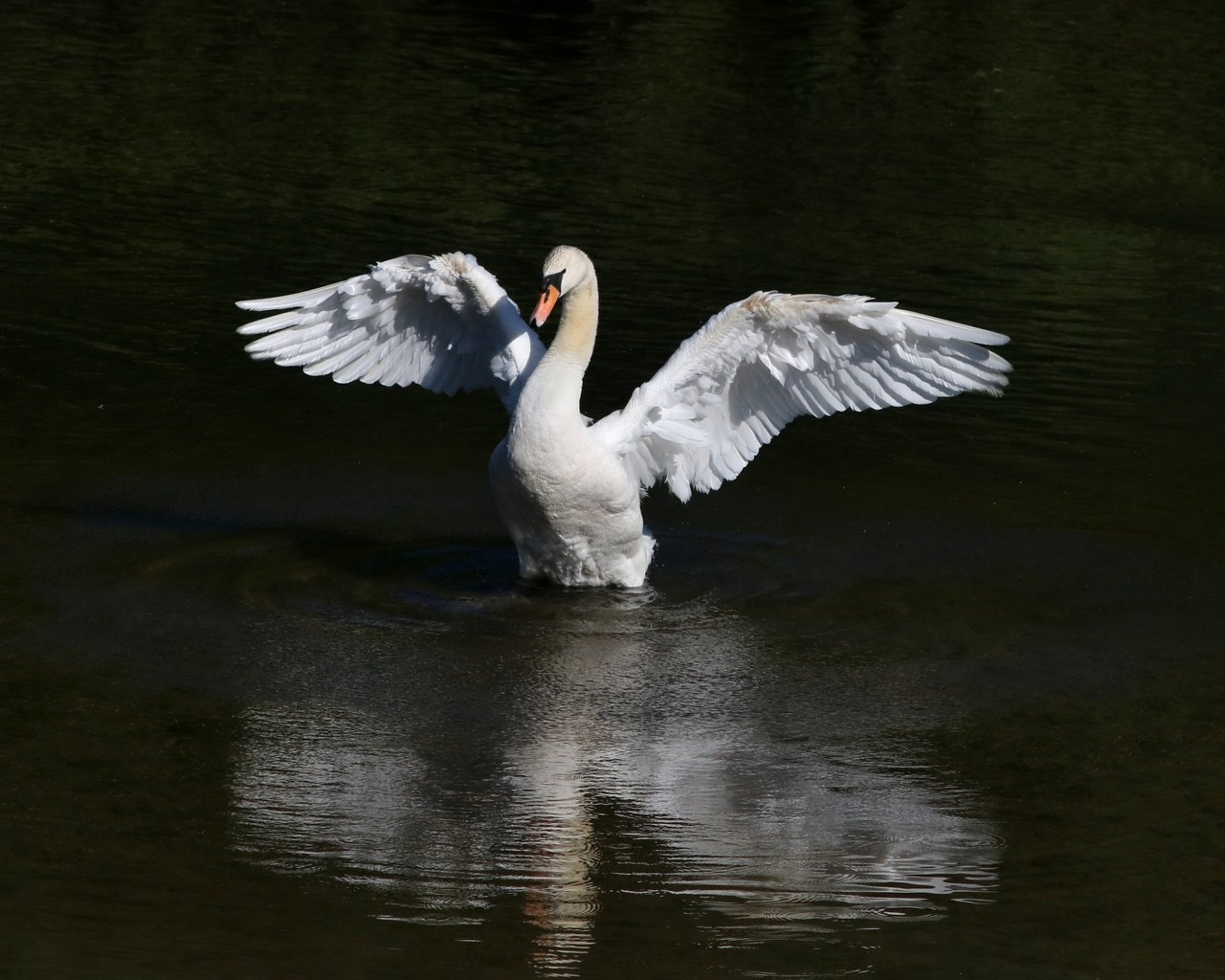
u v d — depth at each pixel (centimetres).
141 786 982
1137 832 972
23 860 895
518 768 1026
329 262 2161
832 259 2283
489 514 1473
